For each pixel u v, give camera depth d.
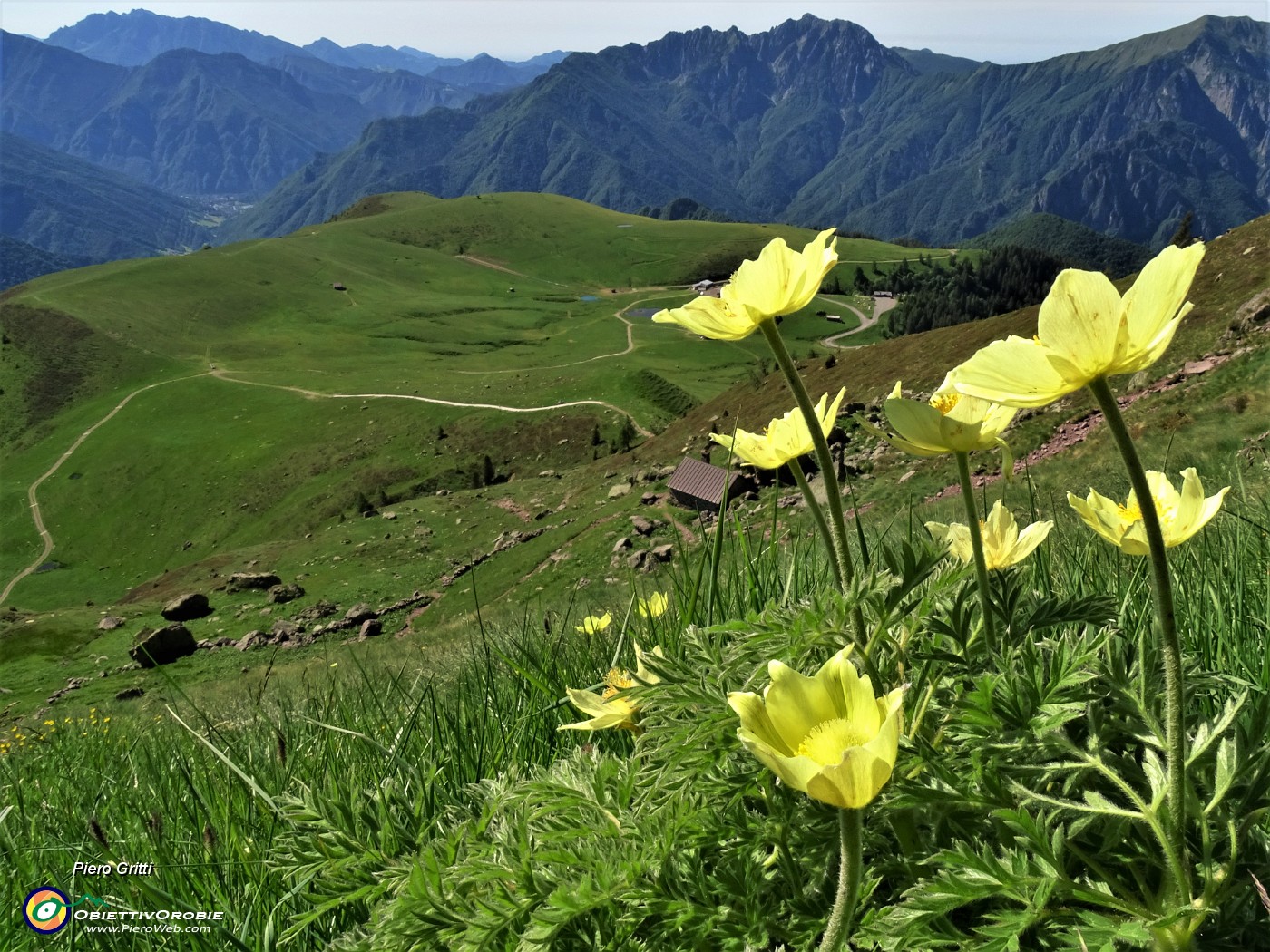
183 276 197.50
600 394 129.00
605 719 1.97
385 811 2.01
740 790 1.64
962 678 1.71
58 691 46.97
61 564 117.25
